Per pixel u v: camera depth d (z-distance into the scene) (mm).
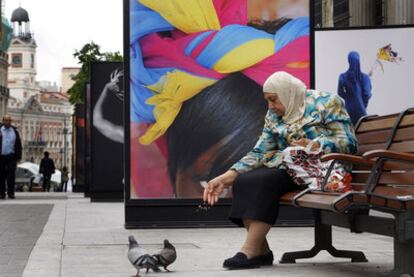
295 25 12016
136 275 7109
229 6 11969
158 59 11945
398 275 6164
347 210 6629
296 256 7926
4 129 26219
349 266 7676
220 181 7648
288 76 7535
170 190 12047
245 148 11969
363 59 15023
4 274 7492
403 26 14992
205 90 11969
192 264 7980
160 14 11938
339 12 30828
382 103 15039
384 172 6664
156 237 10891
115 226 12867
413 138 6730
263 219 7305
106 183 22406
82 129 38469
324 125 7465
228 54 11969
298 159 7277
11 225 13359
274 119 7703
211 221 12078
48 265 8094
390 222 6355
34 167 82375
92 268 7832
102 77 22203
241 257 7441
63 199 26094
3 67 157875
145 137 11992
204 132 12000
